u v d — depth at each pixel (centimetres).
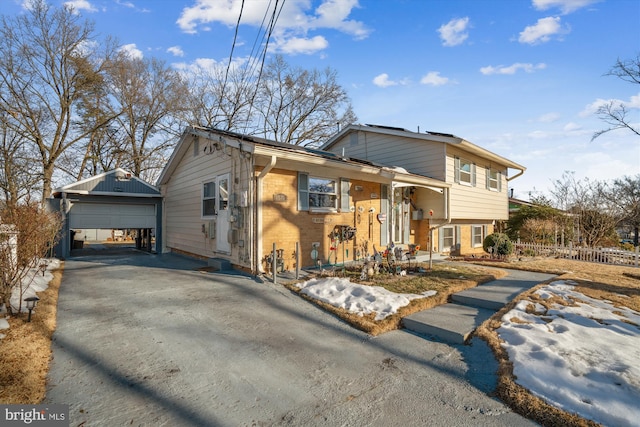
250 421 255
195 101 2334
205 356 364
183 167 1178
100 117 2069
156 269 850
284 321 484
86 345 379
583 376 307
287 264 814
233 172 838
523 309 513
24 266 489
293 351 386
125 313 494
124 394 286
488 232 1623
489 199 1488
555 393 286
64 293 603
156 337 409
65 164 2086
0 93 1730
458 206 1239
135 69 2134
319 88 2648
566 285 677
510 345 386
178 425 248
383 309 518
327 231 913
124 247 1731
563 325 438
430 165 1187
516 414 270
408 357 379
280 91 2577
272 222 789
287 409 272
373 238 1055
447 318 488
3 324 404
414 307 529
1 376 293
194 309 521
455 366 357
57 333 411
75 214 1195
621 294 609
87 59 1923
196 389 298
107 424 246
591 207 1770
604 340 390
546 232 1627
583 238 1712
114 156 2280
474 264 988
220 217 913
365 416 265
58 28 1830
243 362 354
